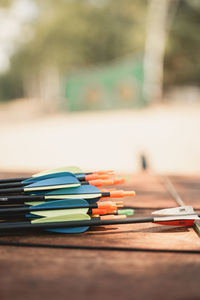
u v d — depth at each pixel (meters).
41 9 24.66
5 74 42.62
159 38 16.95
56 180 1.07
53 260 0.83
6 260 0.83
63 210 1.03
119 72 16.80
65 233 1.03
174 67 22.66
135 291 0.69
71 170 1.20
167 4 16.47
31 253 0.88
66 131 10.29
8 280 0.73
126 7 23.36
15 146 7.84
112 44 24.59
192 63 22.22
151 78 17.11
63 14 23.98
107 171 1.21
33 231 1.04
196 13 20.91
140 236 1.02
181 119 11.61
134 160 5.80
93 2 24.09
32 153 6.84
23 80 39.16
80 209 1.03
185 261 0.83
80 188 1.07
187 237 1.01
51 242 0.96
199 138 7.81
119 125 11.09
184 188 1.81
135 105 16.88
